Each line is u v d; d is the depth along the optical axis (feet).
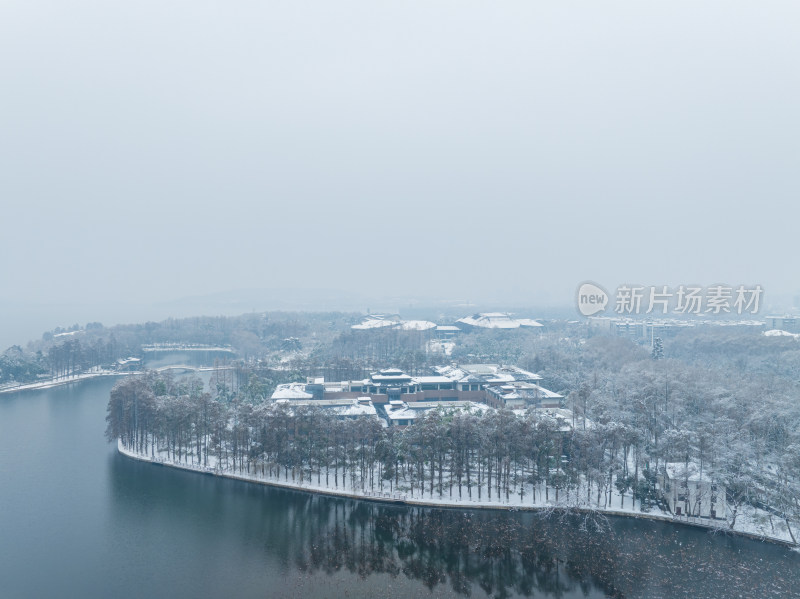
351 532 375.25
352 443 456.04
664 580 313.73
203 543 359.87
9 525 384.88
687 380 549.95
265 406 486.79
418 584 312.09
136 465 504.43
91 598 295.69
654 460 447.01
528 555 343.26
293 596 298.35
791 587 304.09
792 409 437.58
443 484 440.45
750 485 376.68
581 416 529.04
